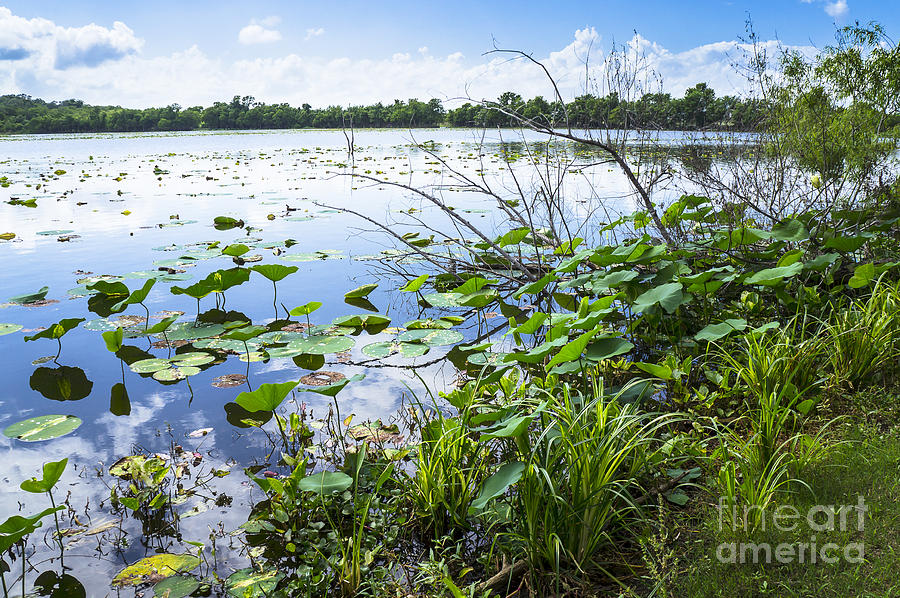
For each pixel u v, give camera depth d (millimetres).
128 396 3838
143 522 2580
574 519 2105
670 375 2891
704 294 4105
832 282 4328
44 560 2342
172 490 2812
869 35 6188
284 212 10688
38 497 2758
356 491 2479
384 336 4883
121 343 4441
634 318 4605
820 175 5820
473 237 8359
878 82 6215
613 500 2143
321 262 7375
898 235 5719
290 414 3520
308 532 2387
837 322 3504
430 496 2451
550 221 5727
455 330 4863
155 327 4551
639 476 2486
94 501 2734
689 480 2590
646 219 5496
